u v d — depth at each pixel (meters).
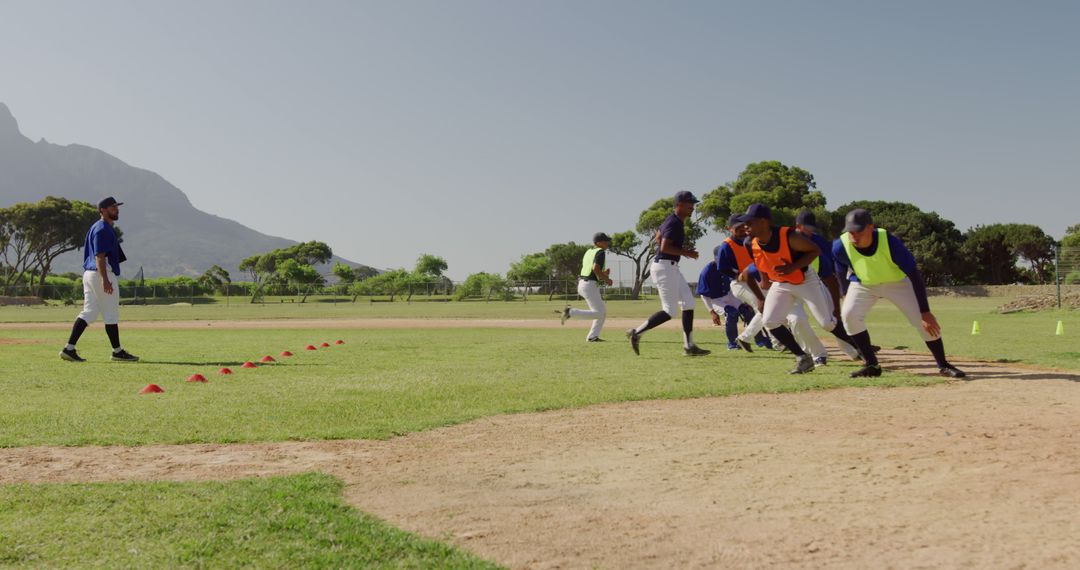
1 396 6.24
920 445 4.12
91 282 9.45
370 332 16.33
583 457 4.01
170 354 10.58
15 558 2.49
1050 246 65.31
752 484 3.40
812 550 2.54
